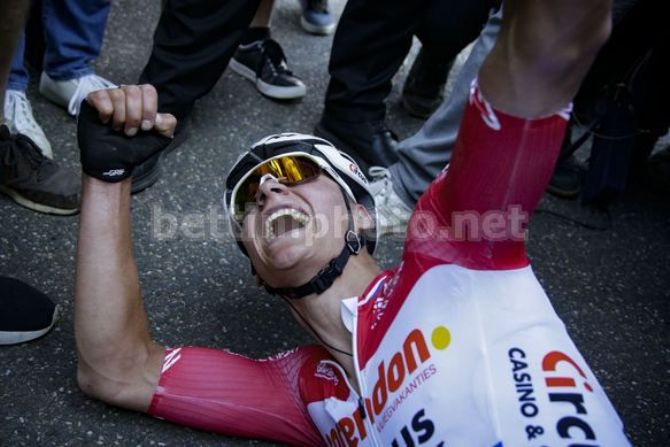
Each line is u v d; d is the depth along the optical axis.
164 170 2.28
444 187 1.23
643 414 1.86
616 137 2.38
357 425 1.37
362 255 1.57
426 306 1.27
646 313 2.19
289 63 2.99
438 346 1.24
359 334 1.39
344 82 2.32
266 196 1.52
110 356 1.47
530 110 1.03
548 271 2.27
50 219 2.01
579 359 1.25
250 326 1.87
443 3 2.43
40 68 2.53
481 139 1.07
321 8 3.21
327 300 1.49
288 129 2.60
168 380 1.51
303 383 1.52
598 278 2.29
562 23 0.93
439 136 2.07
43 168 2.00
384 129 2.42
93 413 1.56
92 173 1.46
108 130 1.45
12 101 2.09
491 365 1.20
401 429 1.26
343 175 1.61
